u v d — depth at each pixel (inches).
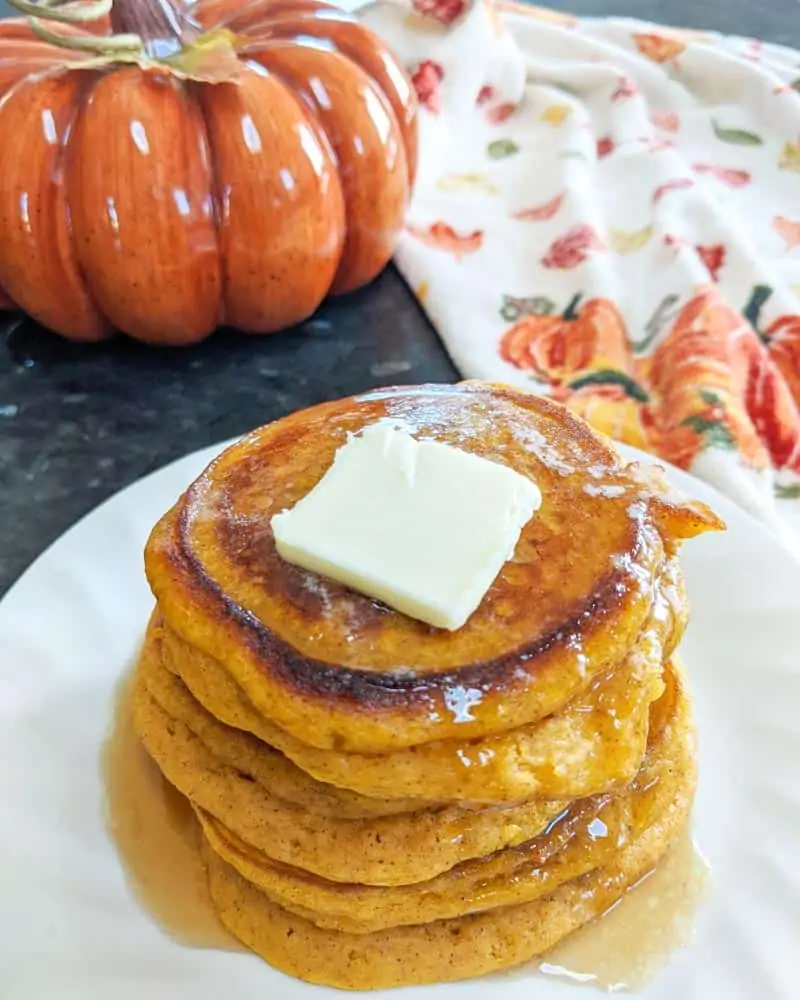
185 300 12.3
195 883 8.3
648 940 7.8
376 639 7.1
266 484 8.3
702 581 10.1
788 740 8.9
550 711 7.0
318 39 13.2
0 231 12.0
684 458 11.9
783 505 11.8
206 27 13.5
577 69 18.3
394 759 6.9
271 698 7.0
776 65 18.7
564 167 16.3
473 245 15.2
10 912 7.8
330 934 7.8
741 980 7.5
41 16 11.5
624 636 7.3
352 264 13.7
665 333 13.5
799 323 13.7
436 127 17.2
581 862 7.8
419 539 7.3
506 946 7.8
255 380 13.2
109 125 11.5
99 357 13.5
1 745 8.8
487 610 7.3
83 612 9.8
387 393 9.5
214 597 7.5
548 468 8.3
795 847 8.2
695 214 15.4
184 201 11.7
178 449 12.3
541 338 13.7
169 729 8.3
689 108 18.1
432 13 17.6
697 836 8.4
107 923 7.9
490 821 7.5
